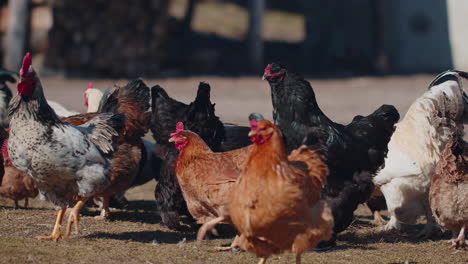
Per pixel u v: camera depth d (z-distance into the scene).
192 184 7.18
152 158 9.29
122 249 6.85
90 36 26.09
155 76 27.70
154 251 6.89
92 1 25.88
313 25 36.09
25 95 6.44
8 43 24.91
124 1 26.53
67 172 6.64
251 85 26.53
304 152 6.36
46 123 6.51
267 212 5.65
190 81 26.73
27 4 24.94
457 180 7.39
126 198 10.76
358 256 7.27
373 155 8.12
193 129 8.29
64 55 25.75
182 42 30.72
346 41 35.34
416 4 34.22
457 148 7.37
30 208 9.26
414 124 8.86
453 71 8.99
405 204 8.76
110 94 9.18
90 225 8.20
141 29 27.36
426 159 8.73
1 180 8.55
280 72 7.88
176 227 8.12
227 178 6.92
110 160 7.08
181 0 44.44
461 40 33.97
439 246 8.05
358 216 10.38
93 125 6.99
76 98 19.91
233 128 8.87
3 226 7.61
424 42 34.47
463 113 8.90
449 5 33.97
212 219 7.42
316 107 7.96
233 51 34.19
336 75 31.84
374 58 33.59
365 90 25.81
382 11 32.84
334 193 7.71
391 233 8.81
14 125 6.54
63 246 6.75
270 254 6.06
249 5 30.86
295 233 5.79
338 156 7.79
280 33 42.59
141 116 8.78
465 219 7.50
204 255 6.94
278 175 5.64
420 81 29.28
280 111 7.95
